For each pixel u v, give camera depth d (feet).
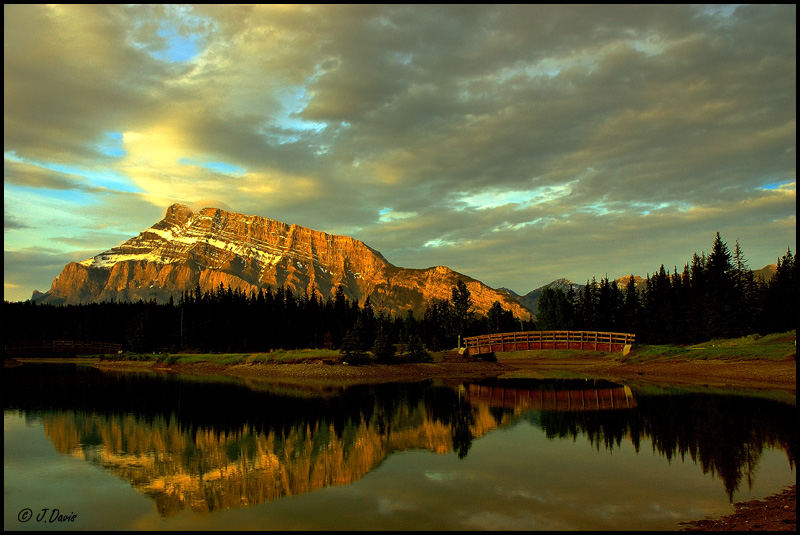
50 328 426.10
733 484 57.62
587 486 57.57
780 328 251.60
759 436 82.28
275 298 426.51
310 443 81.56
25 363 304.50
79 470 65.82
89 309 466.70
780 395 124.57
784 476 60.39
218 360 259.60
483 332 439.63
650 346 221.46
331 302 476.95
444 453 74.13
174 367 264.72
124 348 368.27
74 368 268.82
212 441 82.99
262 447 78.95
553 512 49.42
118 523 47.75
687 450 73.87
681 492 55.11
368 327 362.53
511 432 89.15
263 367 231.50
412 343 240.32
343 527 45.93
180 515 49.39
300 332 382.42
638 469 64.23
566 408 115.44
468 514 49.01
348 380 197.16
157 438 85.56
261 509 50.98
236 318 369.50
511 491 56.03
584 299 379.76
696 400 120.47
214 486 58.49
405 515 48.85
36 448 77.97
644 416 102.12
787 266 252.83
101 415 109.60
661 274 322.96
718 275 276.41
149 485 59.26
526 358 272.10
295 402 130.52
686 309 278.26
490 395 143.13
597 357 251.80
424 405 124.06
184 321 380.58
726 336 250.16
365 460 70.18
